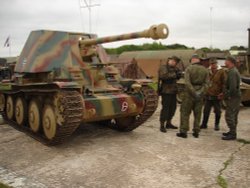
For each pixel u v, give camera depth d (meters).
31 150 7.27
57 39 8.66
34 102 8.43
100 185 5.33
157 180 5.50
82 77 8.16
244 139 8.05
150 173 5.81
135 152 7.03
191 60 8.06
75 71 8.12
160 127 8.95
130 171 5.92
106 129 9.30
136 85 8.10
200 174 5.74
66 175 5.77
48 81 8.07
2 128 9.62
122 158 6.64
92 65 8.73
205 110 9.08
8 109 10.29
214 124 9.84
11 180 5.54
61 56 8.45
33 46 8.70
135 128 8.80
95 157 6.73
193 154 6.86
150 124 9.93
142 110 8.38
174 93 8.80
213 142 7.80
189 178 5.57
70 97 6.86
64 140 7.57
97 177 5.66
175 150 7.14
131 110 8.09
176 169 5.99
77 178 5.63
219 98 8.70
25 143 7.85
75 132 8.94
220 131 8.95
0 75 13.41
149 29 7.07
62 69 7.97
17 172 5.93
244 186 5.24
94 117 7.52
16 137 8.45
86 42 8.67
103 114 7.62
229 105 7.95
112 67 9.33
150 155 6.81
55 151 7.17
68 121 6.84
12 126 9.77
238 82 7.84
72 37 8.90
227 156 6.72
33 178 5.64
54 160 6.57
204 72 7.91
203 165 6.19
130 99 8.03
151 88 8.48
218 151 7.07
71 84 6.97
